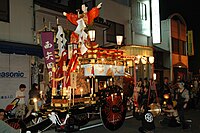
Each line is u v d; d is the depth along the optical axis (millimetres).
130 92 15281
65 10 17297
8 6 14742
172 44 32469
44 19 16391
